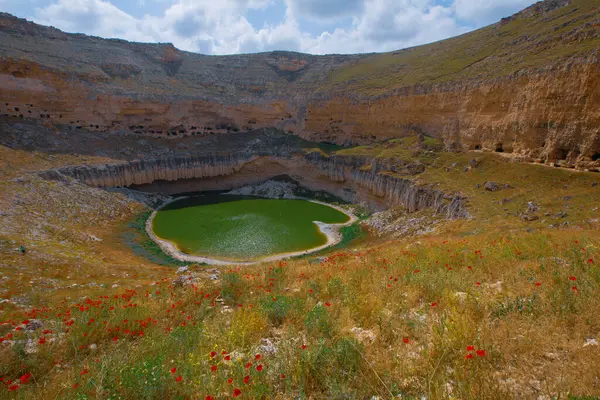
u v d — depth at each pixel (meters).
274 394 5.13
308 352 5.76
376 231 48.94
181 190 73.50
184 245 45.75
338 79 95.88
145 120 78.56
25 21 75.62
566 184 33.16
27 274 21.33
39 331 8.86
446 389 4.51
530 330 5.81
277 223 56.56
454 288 8.80
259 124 93.62
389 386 4.84
